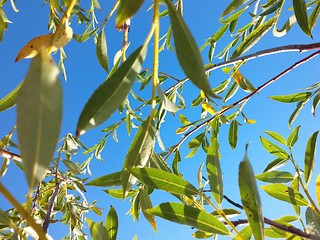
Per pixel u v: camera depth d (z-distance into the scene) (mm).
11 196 157
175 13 245
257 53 754
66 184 831
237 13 916
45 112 154
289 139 586
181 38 242
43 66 154
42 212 784
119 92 244
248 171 273
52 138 155
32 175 154
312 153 454
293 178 553
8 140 615
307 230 415
